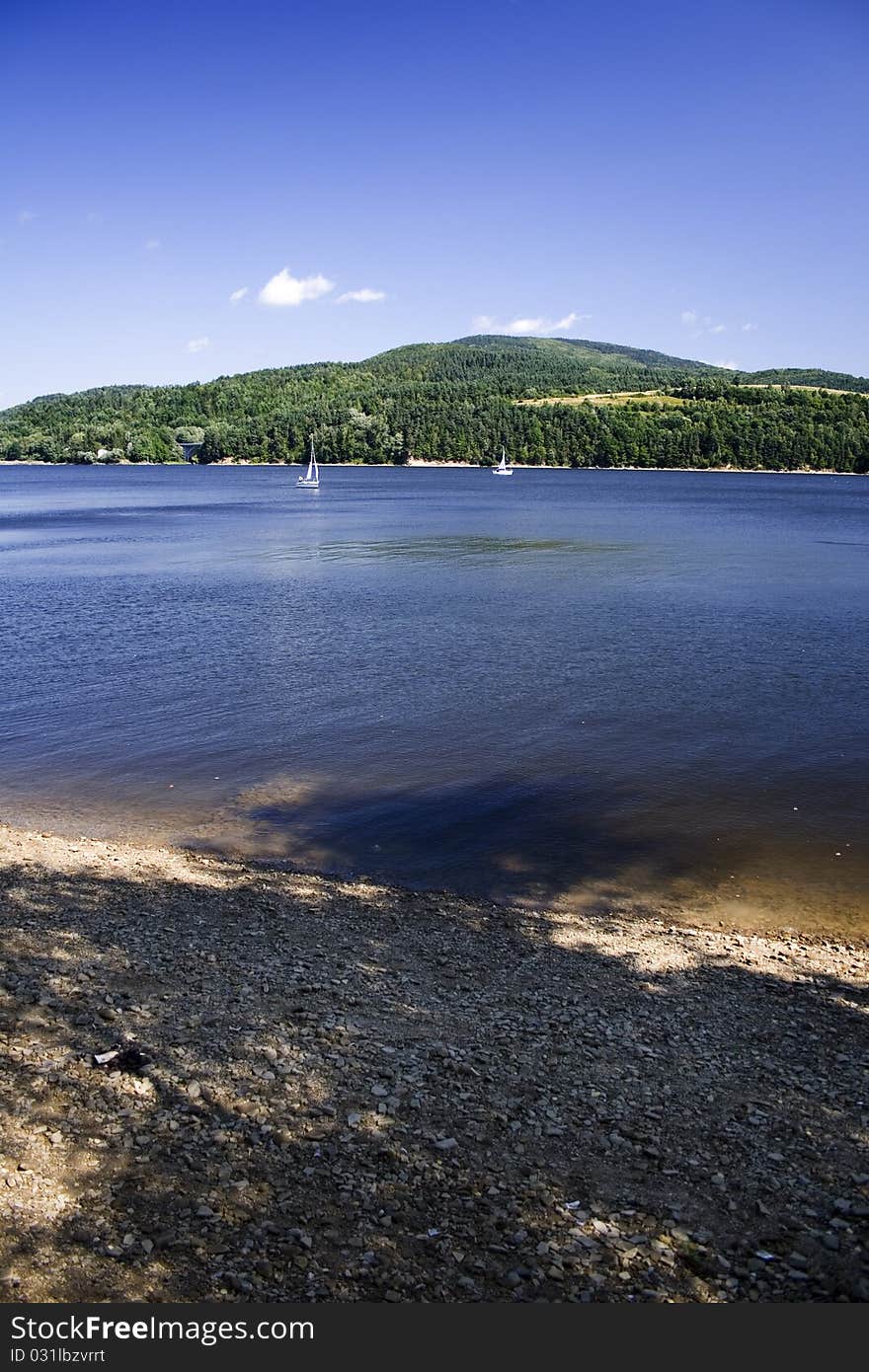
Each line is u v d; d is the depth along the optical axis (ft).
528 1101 30.32
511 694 91.30
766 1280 23.02
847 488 595.47
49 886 47.44
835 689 93.97
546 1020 36.11
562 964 41.16
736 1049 34.58
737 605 149.48
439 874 51.26
